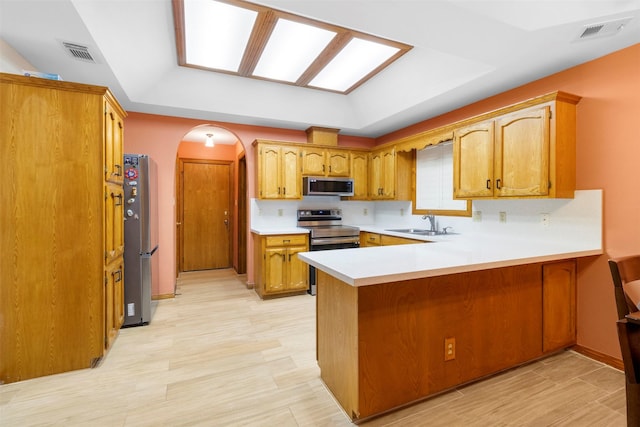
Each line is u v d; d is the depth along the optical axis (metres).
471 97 3.08
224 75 3.38
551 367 2.19
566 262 2.35
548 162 2.25
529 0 1.75
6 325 2.01
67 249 2.12
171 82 3.29
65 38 2.05
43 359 2.09
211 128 4.72
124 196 2.90
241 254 5.32
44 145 2.06
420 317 1.78
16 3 1.70
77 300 2.16
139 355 2.40
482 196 2.74
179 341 2.66
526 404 1.79
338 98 4.04
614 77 2.14
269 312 3.40
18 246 2.03
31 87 2.02
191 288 4.41
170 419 1.68
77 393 1.91
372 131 4.64
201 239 5.72
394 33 1.98
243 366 2.24
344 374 1.73
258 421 1.67
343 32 2.56
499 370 2.06
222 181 5.86
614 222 2.15
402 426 1.62
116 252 2.55
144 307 3.01
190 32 2.57
